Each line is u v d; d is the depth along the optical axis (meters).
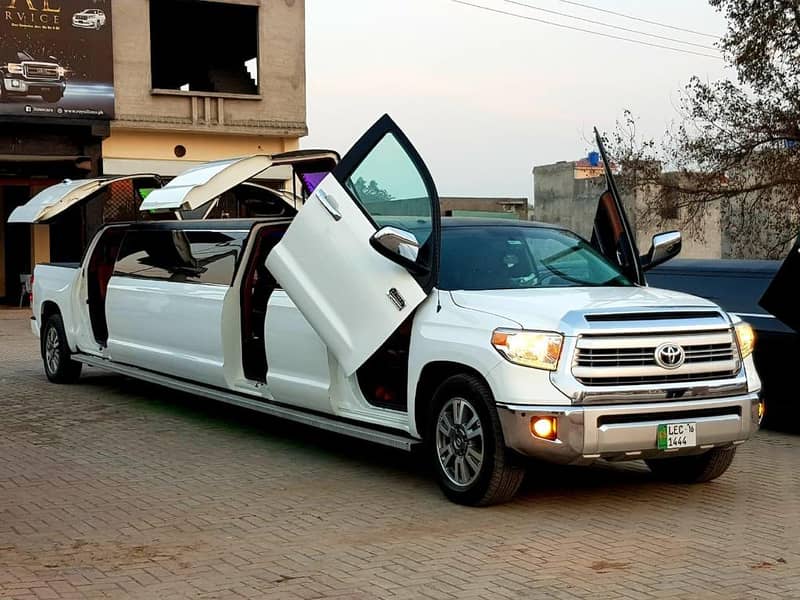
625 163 27.73
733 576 5.50
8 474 8.04
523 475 6.77
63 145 24.25
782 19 25.38
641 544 6.10
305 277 7.92
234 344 9.40
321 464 8.35
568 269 7.89
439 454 7.12
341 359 7.72
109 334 11.57
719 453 7.41
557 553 5.91
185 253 10.29
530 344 6.46
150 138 25.39
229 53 27.08
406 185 7.36
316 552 5.95
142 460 8.52
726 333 6.91
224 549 6.02
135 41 24.83
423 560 5.79
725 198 28.09
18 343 18.11
